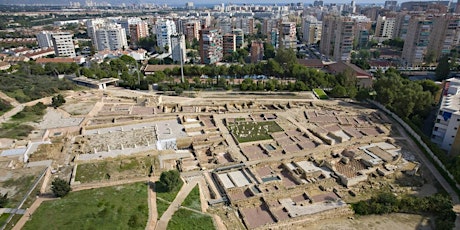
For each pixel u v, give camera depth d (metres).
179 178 62.88
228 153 80.19
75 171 66.25
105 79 143.75
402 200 60.97
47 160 70.62
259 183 66.50
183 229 50.16
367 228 57.06
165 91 134.00
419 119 96.88
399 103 102.62
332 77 139.62
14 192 57.38
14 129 84.25
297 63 166.75
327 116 105.75
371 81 148.75
